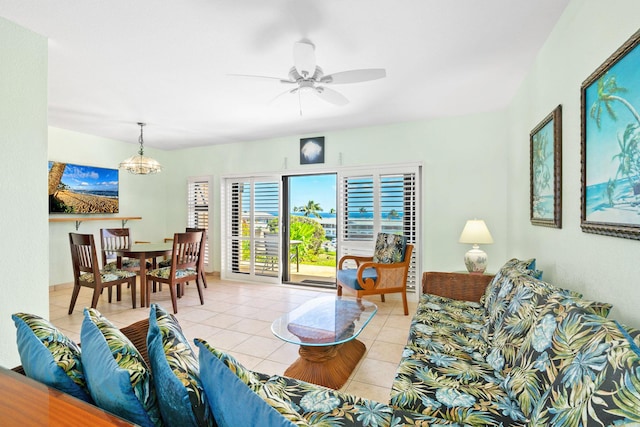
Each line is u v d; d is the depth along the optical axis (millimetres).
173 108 3703
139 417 786
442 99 3492
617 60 1307
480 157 3984
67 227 4750
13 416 694
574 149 1801
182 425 778
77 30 2131
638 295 1224
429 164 4242
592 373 867
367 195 4566
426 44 2328
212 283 5395
